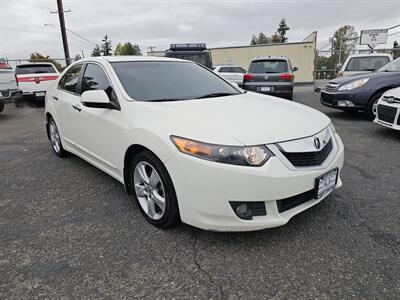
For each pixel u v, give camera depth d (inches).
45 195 133.4
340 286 77.2
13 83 368.2
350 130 235.9
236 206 86.5
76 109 144.0
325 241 95.2
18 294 77.5
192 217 90.6
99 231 104.2
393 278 79.2
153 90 123.3
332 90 277.4
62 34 821.2
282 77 385.7
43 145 217.6
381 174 145.9
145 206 110.1
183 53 407.5
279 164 86.0
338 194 125.7
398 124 194.1
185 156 87.7
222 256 89.7
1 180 152.1
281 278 80.7
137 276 82.7
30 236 102.4
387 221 105.5
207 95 129.5
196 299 74.9
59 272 84.9
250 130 90.0
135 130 103.5
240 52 1024.2
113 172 125.9
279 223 88.1
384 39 815.7
